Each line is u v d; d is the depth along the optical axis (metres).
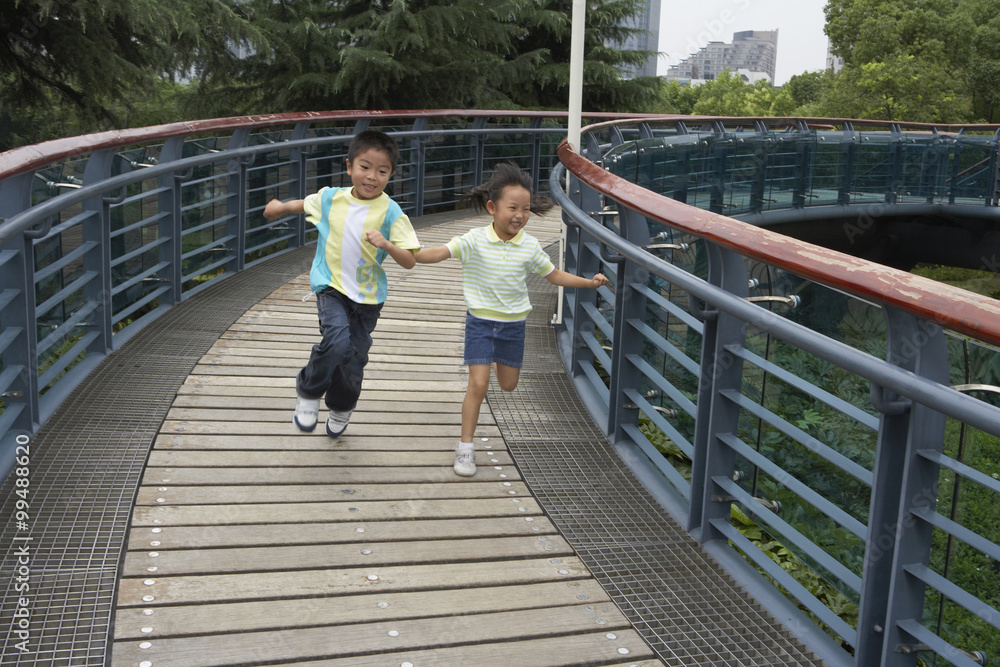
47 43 10.42
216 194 6.18
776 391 2.62
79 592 2.34
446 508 3.00
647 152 7.62
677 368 3.55
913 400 1.71
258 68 14.83
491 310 3.18
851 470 2.13
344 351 3.05
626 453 3.51
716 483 2.76
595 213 4.32
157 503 2.87
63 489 2.91
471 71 15.34
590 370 4.29
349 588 2.45
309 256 7.09
